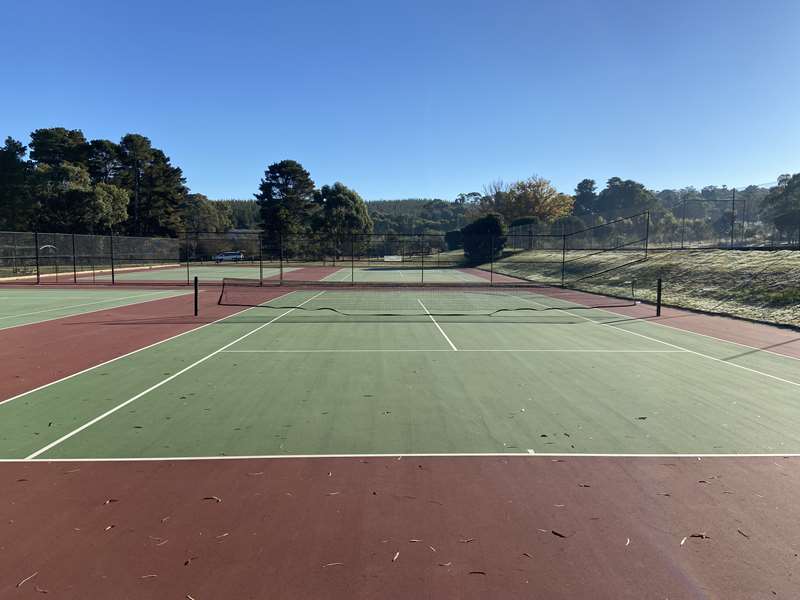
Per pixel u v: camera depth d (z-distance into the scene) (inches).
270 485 185.0
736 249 1023.0
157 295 992.2
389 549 144.8
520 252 2060.8
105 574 133.3
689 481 189.6
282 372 365.7
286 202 3056.1
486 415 267.1
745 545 148.0
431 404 287.1
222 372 365.1
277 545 146.5
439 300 935.0
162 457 211.2
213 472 196.4
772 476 194.1
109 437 234.4
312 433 239.5
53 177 2140.7
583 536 152.3
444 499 174.6
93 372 364.2
